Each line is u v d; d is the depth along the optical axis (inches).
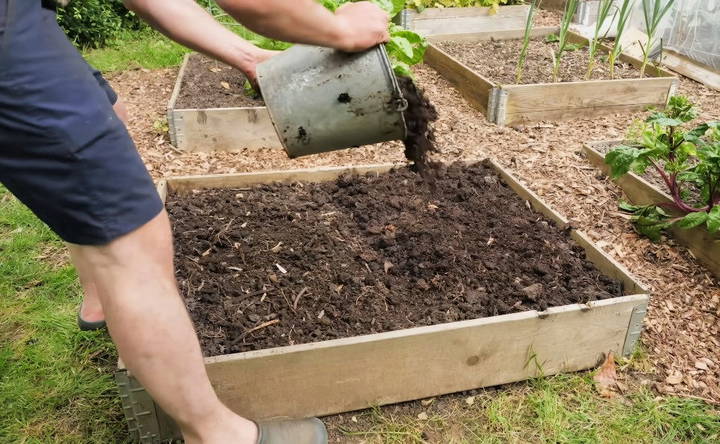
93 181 48.6
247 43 74.2
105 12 226.5
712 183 104.7
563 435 73.5
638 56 214.4
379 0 139.2
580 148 147.1
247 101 158.7
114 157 49.1
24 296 96.7
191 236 98.8
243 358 70.1
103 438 73.4
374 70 63.8
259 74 68.7
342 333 80.2
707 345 88.3
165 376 54.1
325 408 75.5
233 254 95.4
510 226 105.0
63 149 47.1
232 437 59.7
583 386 81.0
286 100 66.7
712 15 194.7
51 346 86.5
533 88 159.8
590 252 96.8
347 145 70.1
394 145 149.9
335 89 65.1
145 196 51.4
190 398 55.8
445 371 77.2
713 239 103.0
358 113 66.3
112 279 51.8
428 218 106.7
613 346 83.5
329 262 94.1
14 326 90.5
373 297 87.0
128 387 68.8
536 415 76.8
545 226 105.2
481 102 169.8
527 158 141.9
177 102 155.7
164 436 72.4
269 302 85.7
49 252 107.6
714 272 103.5
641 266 105.1
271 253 95.9
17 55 45.0
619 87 166.1
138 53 215.5
